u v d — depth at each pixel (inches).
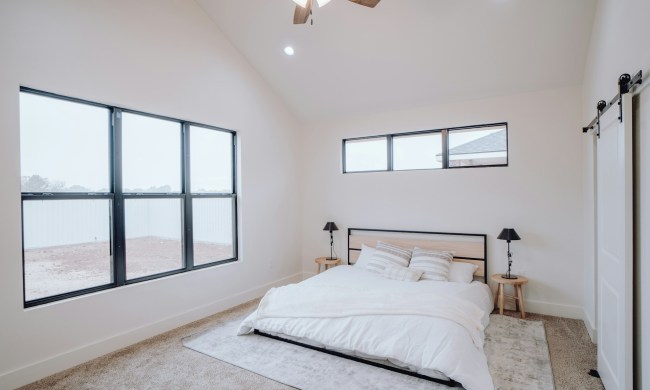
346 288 131.3
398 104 180.5
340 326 108.2
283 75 181.8
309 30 149.9
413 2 127.1
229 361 108.5
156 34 134.0
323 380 96.1
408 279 150.4
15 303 95.9
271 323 121.3
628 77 74.8
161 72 135.5
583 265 143.1
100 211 120.4
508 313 151.6
